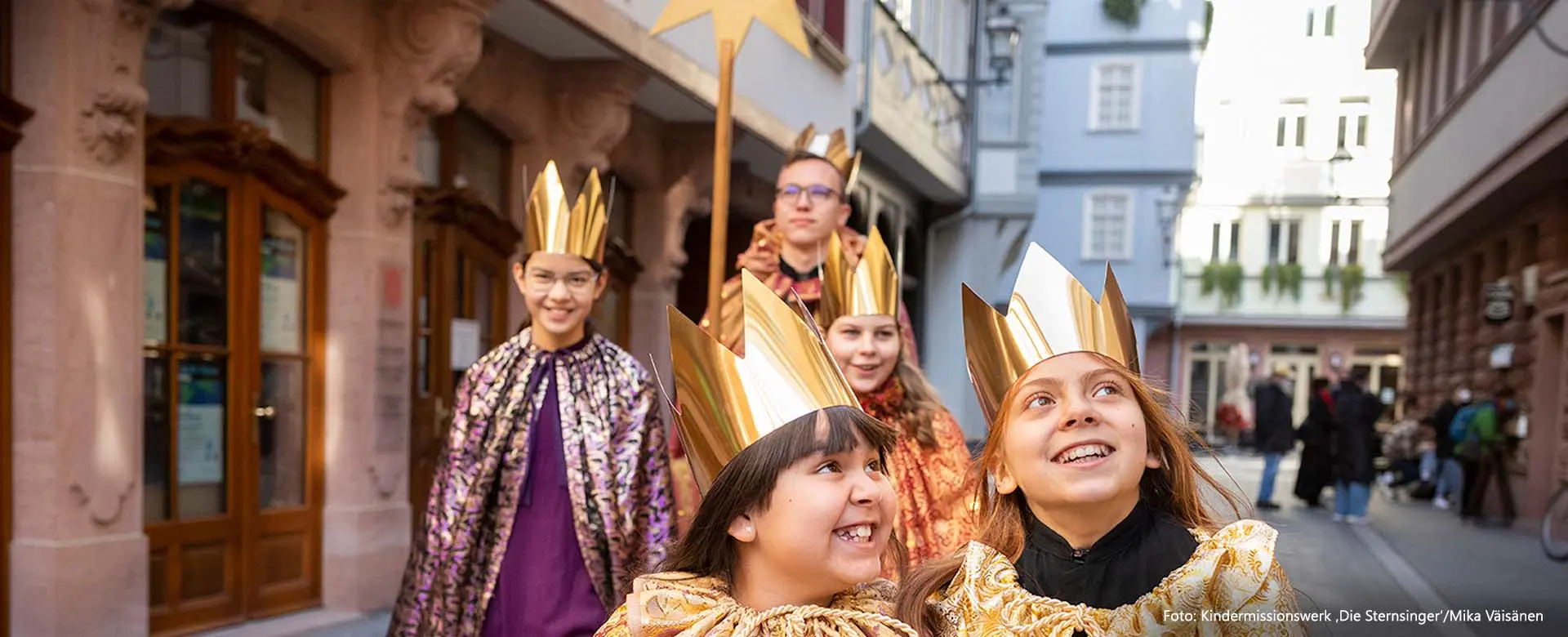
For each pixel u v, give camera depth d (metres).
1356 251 33.12
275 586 6.52
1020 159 22.14
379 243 6.93
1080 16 29.78
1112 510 2.07
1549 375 13.41
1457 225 16.25
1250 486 18.05
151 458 5.78
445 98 6.96
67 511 5.05
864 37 14.50
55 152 5.01
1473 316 17.53
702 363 1.99
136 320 5.36
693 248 13.65
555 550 3.86
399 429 7.09
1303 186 31.52
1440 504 15.75
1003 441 2.13
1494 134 13.44
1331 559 9.11
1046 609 2.03
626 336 10.68
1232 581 1.96
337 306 6.87
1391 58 16.55
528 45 8.23
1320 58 15.59
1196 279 33.97
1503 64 12.99
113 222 5.20
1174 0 29.30
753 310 1.98
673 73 9.10
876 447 1.96
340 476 6.84
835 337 3.73
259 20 6.19
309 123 6.83
